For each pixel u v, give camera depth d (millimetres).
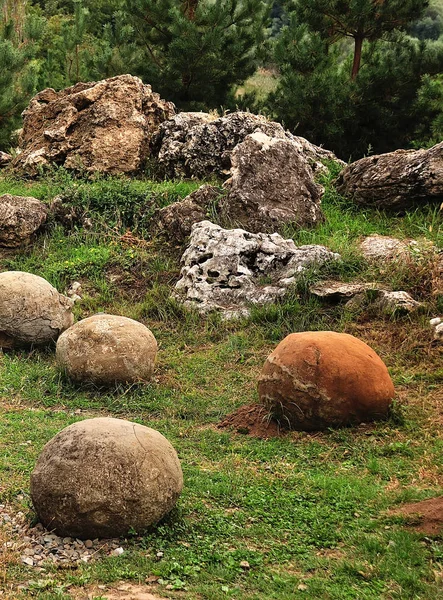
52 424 7824
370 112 20422
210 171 14805
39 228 13375
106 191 13875
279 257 11266
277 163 12891
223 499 6176
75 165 15500
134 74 21547
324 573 5043
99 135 15656
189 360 9852
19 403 8562
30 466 6609
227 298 10969
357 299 10258
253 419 7953
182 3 21250
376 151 20906
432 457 6934
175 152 15148
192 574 4957
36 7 34562
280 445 7414
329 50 21672
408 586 4812
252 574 5012
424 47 20438
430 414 7820
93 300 11625
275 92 20844
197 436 7781
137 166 15531
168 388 9094
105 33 22438
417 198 12648
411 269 10555
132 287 11938
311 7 20250
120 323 9125
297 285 10750
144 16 20922
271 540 5508
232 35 20891
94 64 22422
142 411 8508
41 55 30031
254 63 21688
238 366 9625
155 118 16438
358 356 7621
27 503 5859
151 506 5391
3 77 20094
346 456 7176
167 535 5461
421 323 9578
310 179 13070
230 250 11312
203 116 15852
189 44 20062
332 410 7488
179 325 10797
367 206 13227
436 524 5586
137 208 13391
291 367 7590
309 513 5918
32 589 4688
